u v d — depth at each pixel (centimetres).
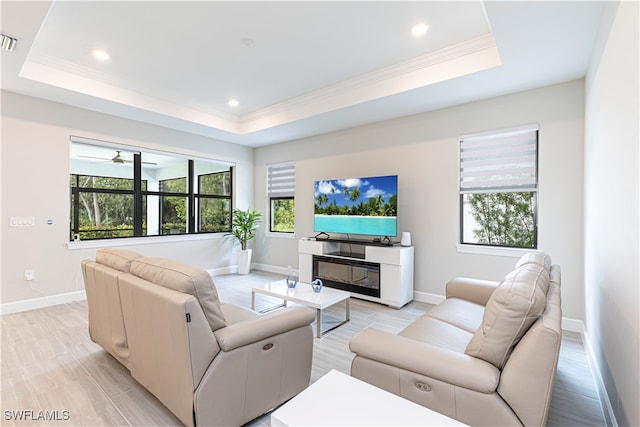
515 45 242
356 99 377
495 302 131
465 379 123
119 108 407
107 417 177
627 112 144
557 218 317
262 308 376
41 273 375
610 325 178
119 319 205
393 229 403
